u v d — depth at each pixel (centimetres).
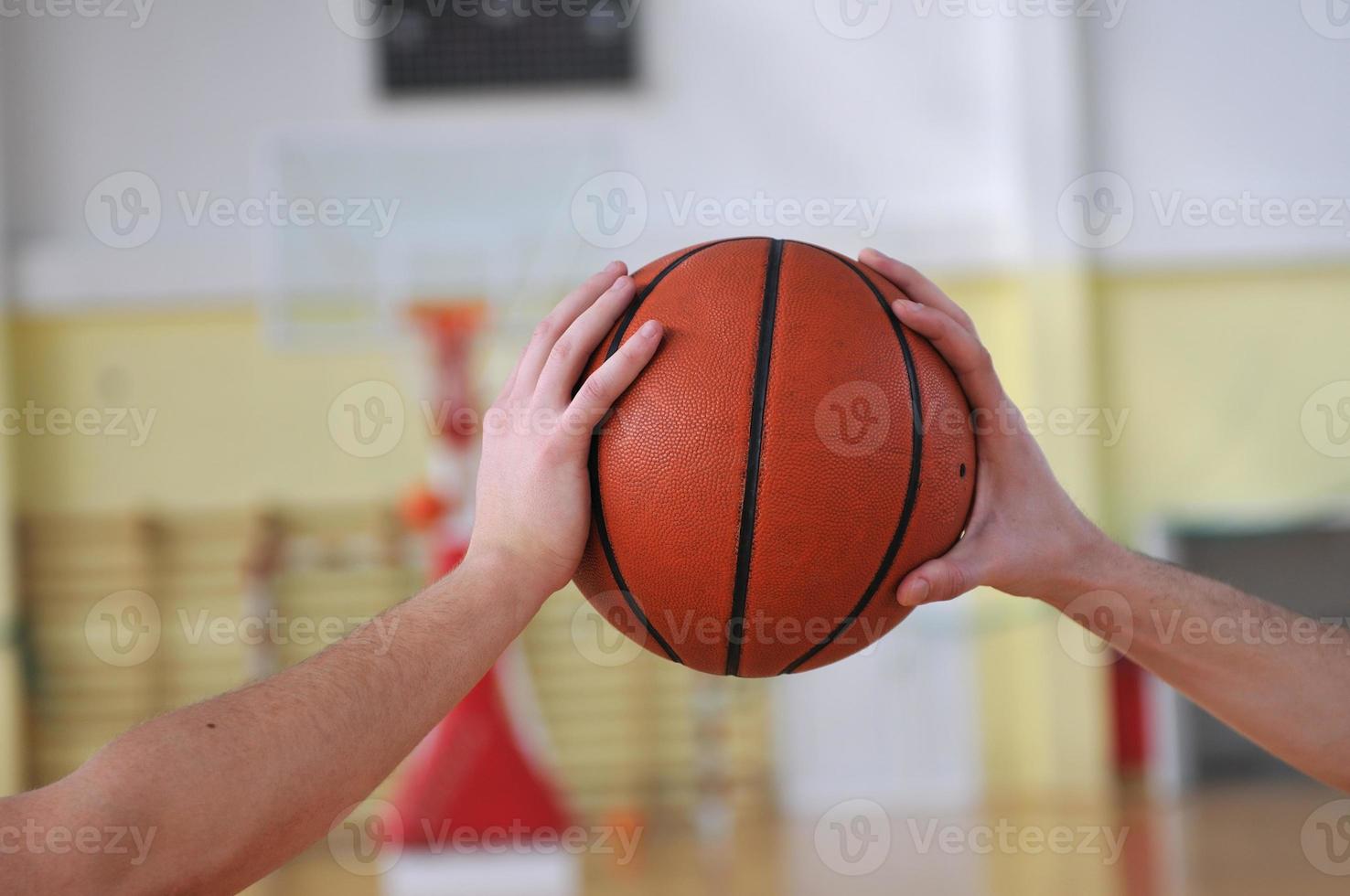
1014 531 110
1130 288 524
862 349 108
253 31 508
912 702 499
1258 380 526
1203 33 526
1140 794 489
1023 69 512
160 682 493
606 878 389
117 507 498
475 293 495
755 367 106
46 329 498
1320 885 348
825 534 105
